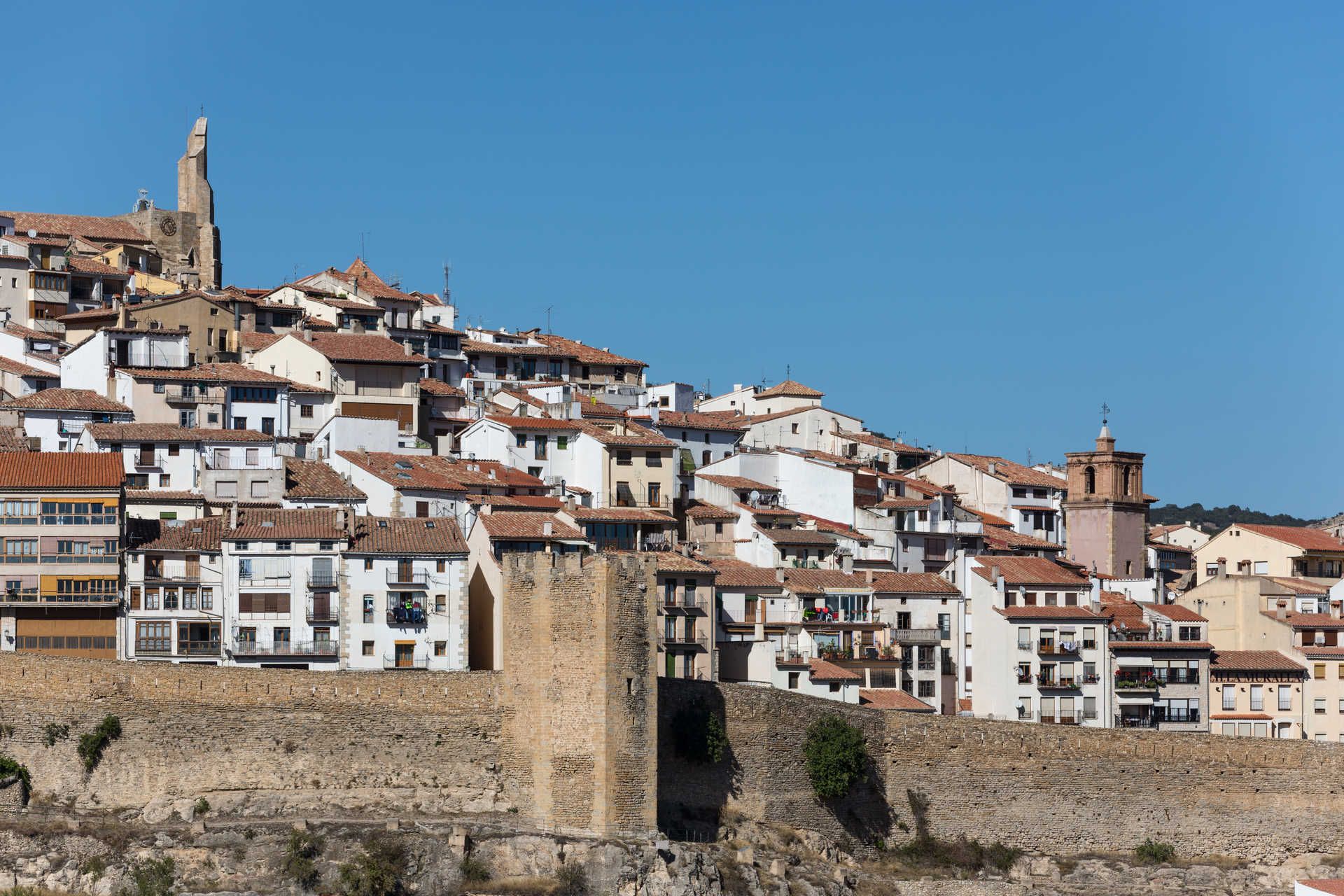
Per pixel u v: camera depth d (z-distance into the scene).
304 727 168.88
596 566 168.88
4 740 167.12
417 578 184.25
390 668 180.62
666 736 178.38
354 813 167.50
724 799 181.00
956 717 196.62
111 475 183.88
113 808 165.75
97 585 180.50
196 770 166.75
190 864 159.88
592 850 164.50
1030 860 195.00
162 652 181.00
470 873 163.12
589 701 168.12
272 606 181.88
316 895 159.75
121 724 167.00
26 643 180.12
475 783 170.38
